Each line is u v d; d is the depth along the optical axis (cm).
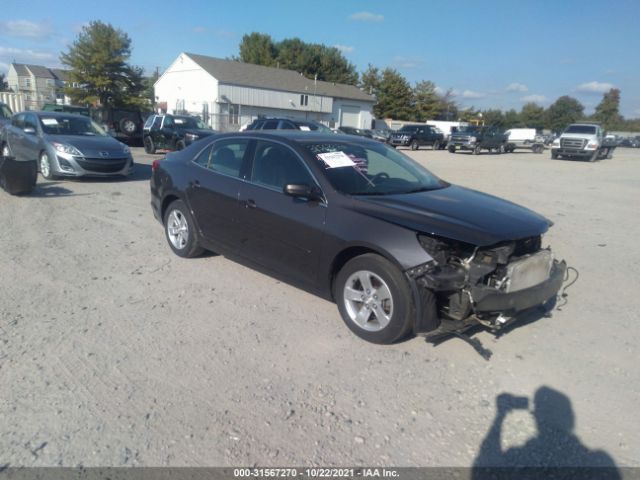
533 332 426
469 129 3322
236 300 471
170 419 292
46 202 885
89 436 275
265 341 391
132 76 4191
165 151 2034
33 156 1138
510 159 2747
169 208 599
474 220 374
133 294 479
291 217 433
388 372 352
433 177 516
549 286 386
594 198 1223
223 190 507
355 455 269
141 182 1157
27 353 361
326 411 305
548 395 332
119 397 312
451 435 288
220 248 529
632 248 718
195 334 400
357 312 402
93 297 469
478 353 379
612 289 542
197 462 259
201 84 4409
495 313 365
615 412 315
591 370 366
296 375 344
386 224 371
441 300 369
